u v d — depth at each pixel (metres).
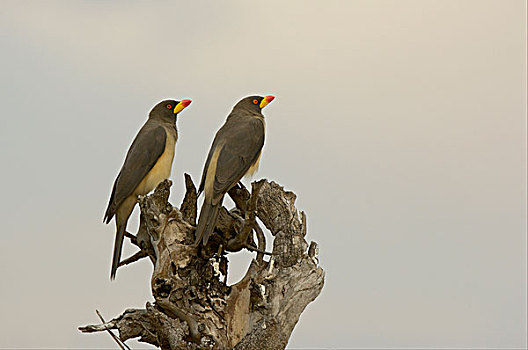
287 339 12.28
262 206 12.79
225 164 13.27
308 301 12.49
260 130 14.22
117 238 14.26
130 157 14.65
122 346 12.20
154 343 12.41
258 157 14.27
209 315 11.93
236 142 13.64
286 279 12.34
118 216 14.42
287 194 12.98
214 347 11.80
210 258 12.33
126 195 14.33
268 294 12.22
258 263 12.54
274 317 12.05
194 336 11.88
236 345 12.00
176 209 12.17
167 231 12.09
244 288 12.32
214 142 13.89
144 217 12.51
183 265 11.99
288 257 12.48
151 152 14.70
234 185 13.24
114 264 13.91
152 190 14.75
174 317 11.99
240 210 13.48
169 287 11.91
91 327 12.12
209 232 12.21
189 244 12.14
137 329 12.25
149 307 11.77
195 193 12.98
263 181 11.85
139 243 12.91
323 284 12.73
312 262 12.65
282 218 12.70
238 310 12.19
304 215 13.12
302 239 12.77
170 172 15.15
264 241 12.70
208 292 12.06
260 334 11.99
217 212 12.52
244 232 12.24
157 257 12.05
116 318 12.27
